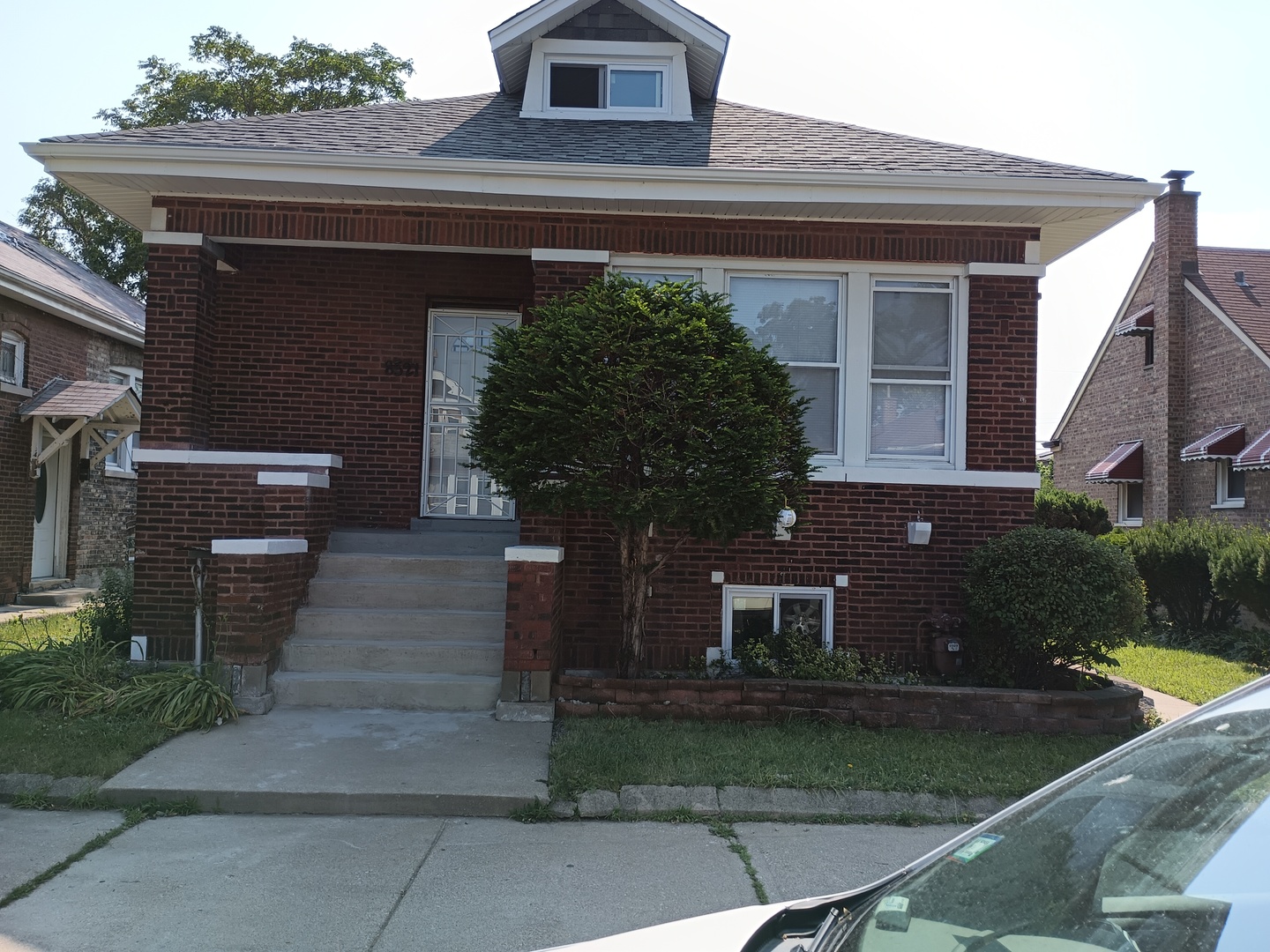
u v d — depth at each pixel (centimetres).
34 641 970
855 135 988
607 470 710
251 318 982
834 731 724
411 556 891
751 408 688
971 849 232
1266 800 179
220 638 745
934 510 865
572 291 852
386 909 440
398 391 996
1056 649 775
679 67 1037
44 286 1459
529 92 1029
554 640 774
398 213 862
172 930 415
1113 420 2103
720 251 865
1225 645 1286
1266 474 1623
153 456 828
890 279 885
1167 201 1900
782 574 861
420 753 653
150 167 809
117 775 596
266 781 591
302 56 2608
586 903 450
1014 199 822
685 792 596
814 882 478
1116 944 171
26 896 447
